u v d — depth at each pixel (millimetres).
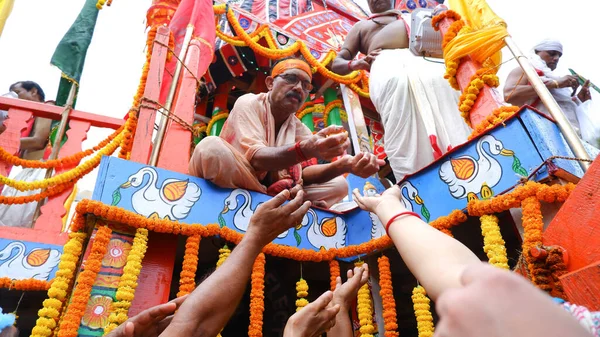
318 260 3754
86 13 6629
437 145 4648
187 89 4816
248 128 4086
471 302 564
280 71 4449
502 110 3352
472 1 4219
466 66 4039
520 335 512
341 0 10680
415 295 3232
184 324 1481
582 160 2623
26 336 4746
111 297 2906
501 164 2975
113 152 5402
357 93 7906
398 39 6184
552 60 5520
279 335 4316
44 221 4738
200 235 3291
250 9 9266
